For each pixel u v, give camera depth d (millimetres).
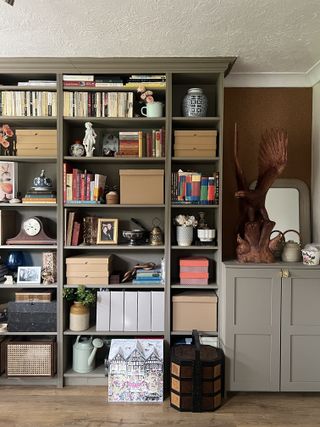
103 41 2367
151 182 2779
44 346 2762
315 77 2930
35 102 2775
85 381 2816
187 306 2777
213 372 2461
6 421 2326
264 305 2600
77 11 1983
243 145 3078
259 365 2602
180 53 2557
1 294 3076
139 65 2682
